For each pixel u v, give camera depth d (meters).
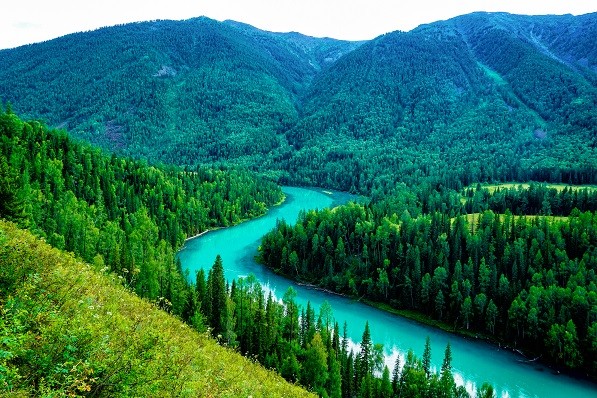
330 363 74.56
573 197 169.00
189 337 38.66
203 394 23.58
